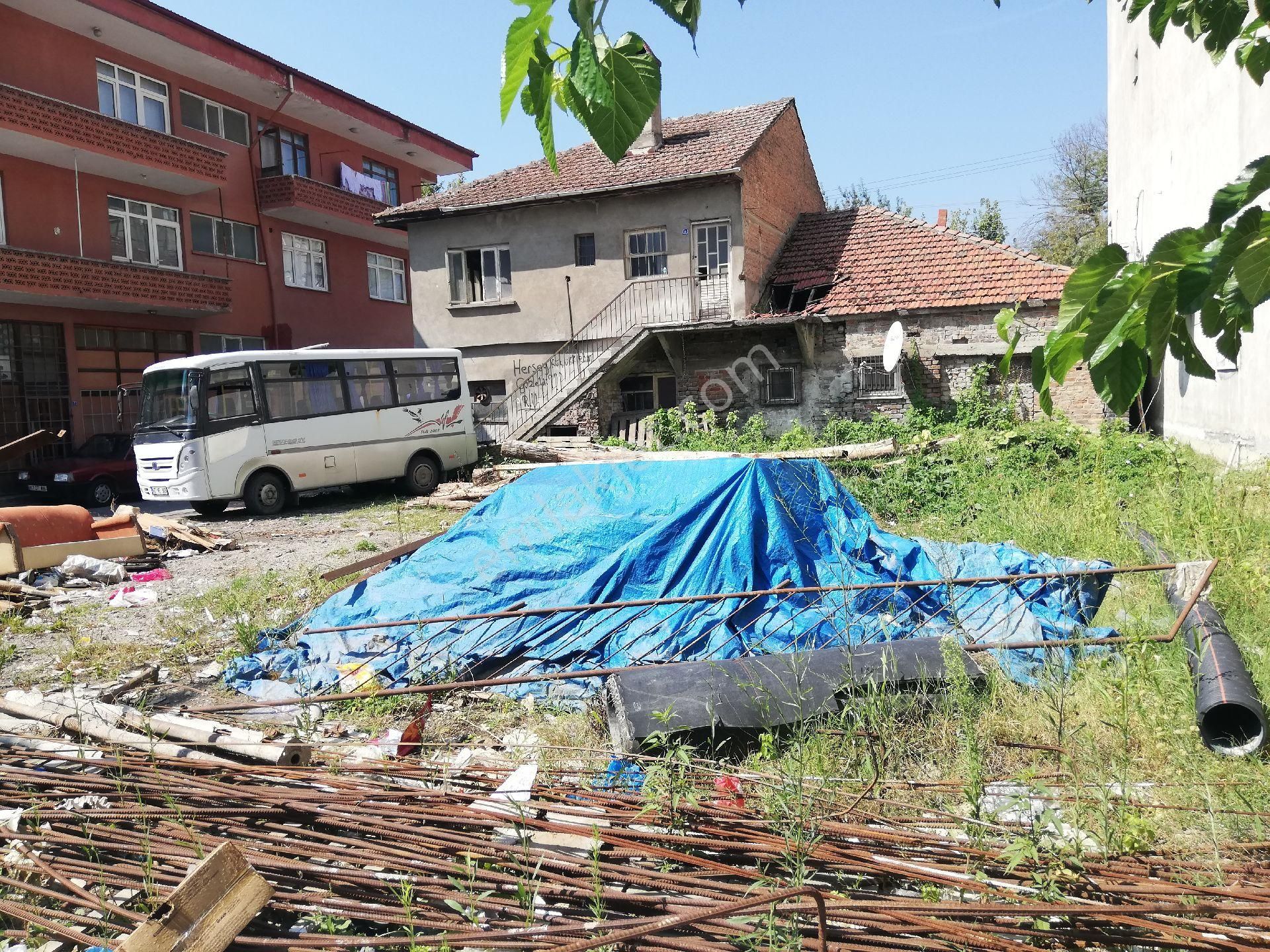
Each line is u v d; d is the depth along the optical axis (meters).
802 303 21.56
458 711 5.36
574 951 2.43
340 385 17.80
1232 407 11.96
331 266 29.03
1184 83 14.46
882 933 2.59
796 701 4.37
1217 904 2.65
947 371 19.08
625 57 1.26
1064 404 18.39
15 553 10.02
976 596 6.27
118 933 2.80
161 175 22.20
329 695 5.54
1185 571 5.44
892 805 3.61
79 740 4.30
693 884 2.82
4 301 20.11
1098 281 1.58
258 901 2.61
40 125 19.17
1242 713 4.29
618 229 21.55
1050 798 3.40
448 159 32.69
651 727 4.26
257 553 12.14
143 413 16.33
